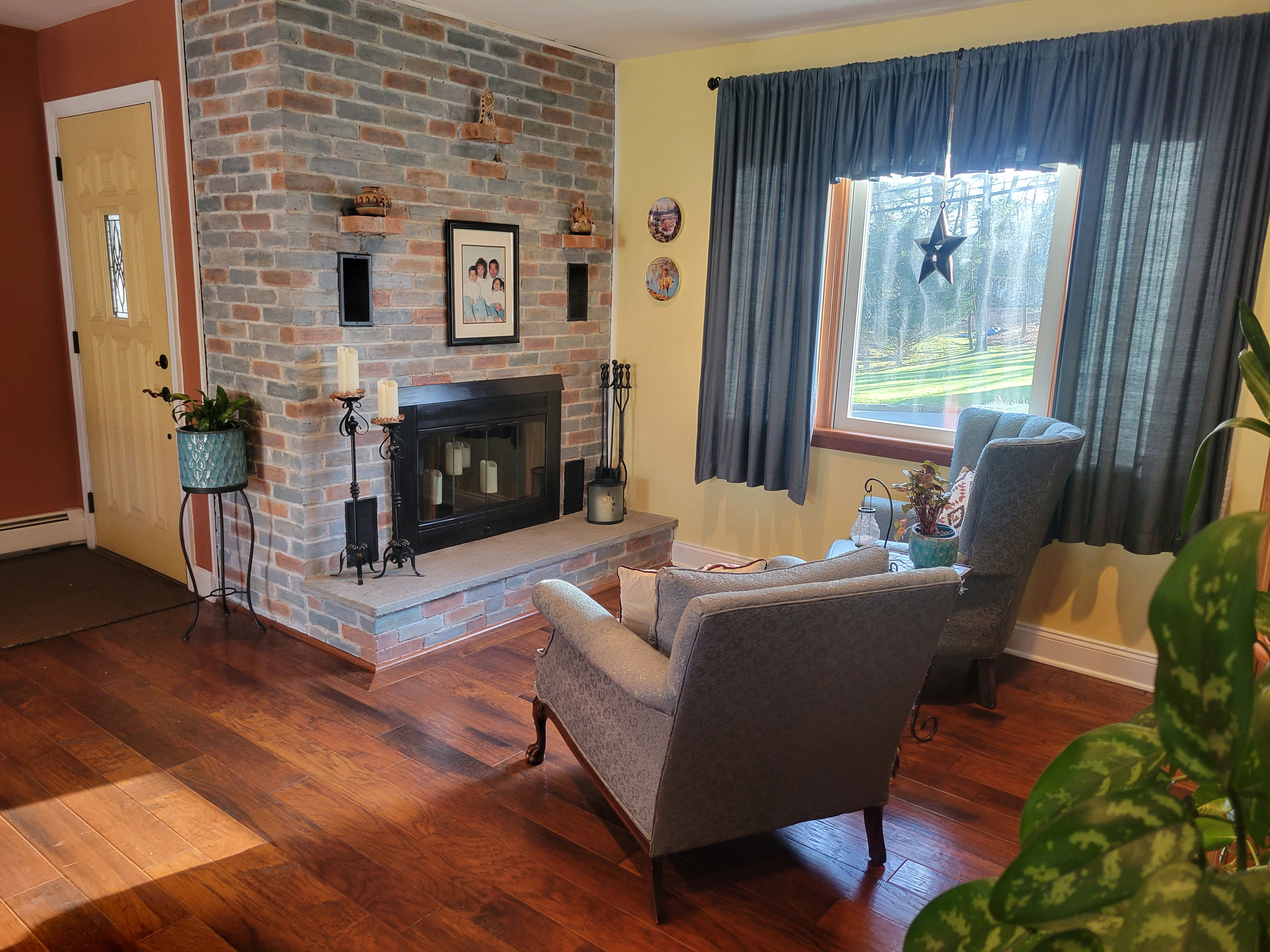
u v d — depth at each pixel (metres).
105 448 4.59
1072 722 3.24
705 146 4.35
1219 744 0.50
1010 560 3.12
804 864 2.43
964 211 3.72
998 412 3.53
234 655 3.61
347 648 3.59
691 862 2.43
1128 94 3.11
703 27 3.93
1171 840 0.51
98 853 2.39
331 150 3.44
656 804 2.07
